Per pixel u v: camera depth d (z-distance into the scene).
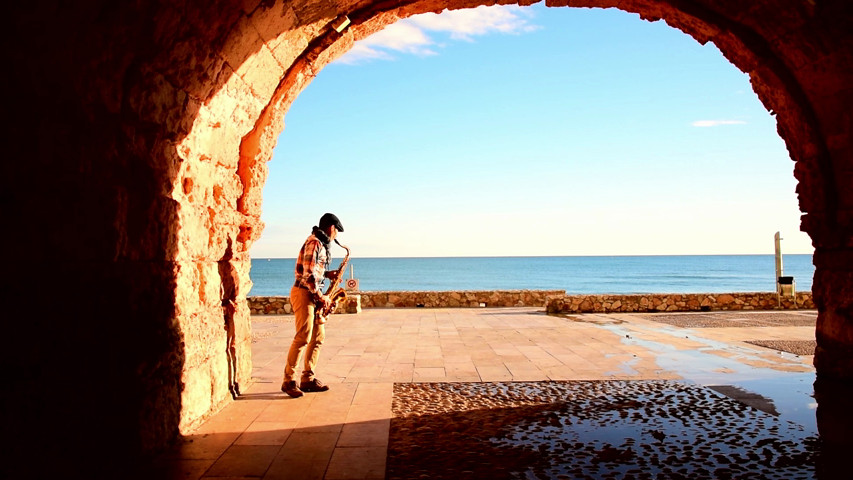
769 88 6.33
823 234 6.07
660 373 6.33
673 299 13.82
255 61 4.88
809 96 5.93
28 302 2.61
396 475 3.40
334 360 7.40
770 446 3.85
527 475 3.36
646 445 3.89
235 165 5.45
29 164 2.61
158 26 3.38
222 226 5.16
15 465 2.50
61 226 2.85
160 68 3.65
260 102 5.48
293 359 5.51
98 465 3.15
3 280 2.45
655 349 8.03
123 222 3.43
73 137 2.95
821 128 5.96
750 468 3.44
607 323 11.40
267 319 12.88
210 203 4.92
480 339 9.21
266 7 4.37
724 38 6.23
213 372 4.95
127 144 3.49
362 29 6.16
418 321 11.99
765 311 13.45
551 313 13.63
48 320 2.75
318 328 5.79
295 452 3.86
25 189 2.59
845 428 4.23
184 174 4.37
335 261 139.62
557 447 3.87
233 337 5.51
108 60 3.13
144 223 3.70
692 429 4.25
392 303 15.76
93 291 3.12
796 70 5.88
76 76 2.91
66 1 2.64
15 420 2.51
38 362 2.67
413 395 5.46
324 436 4.21
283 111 6.12
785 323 10.99
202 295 4.78
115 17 3.01
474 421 4.54
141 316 3.66
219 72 4.38
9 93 2.46
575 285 64.88
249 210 5.84
